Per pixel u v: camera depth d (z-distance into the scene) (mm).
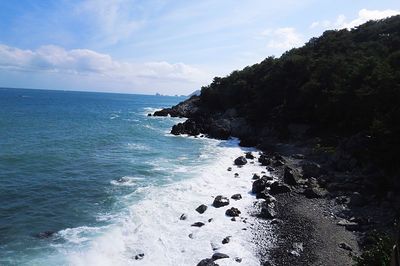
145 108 169000
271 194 29359
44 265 16844
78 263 17234
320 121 52125
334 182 31500
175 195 27953
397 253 7676
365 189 29250
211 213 24672
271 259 18594
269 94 65812
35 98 198500
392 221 23141
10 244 18859
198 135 65438
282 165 39469
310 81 56406
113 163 38531
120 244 19500
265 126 60125
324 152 42094
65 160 38844
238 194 28344
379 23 75438
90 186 29578
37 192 27484
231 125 66000
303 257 18859
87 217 22938
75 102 181250
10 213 23109
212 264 17234
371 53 56094
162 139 59688
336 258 18766
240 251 19297
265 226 22828
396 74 39094
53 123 74562
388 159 31234
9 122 70312
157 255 18609
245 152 49188
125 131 67500
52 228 21109
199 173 34938
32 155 39844
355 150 36250
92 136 58156
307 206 26703
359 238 21266
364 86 42969
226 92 86625
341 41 71250
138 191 28547
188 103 109438
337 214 25094
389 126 31781
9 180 30016
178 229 21906
